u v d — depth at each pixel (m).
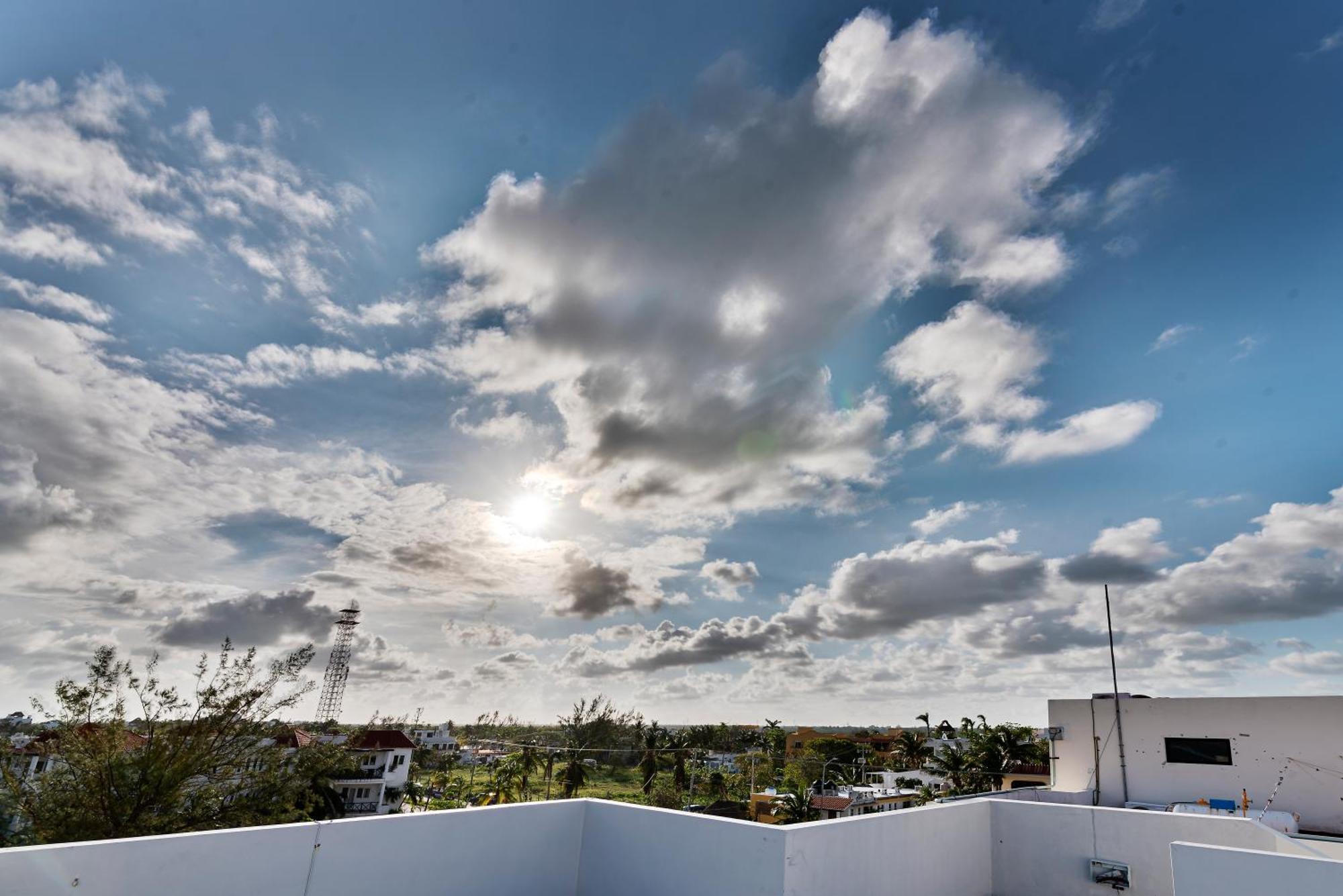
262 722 14.77
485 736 78.50
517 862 5.09
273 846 3.85
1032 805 7.08
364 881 4.19
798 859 4.59
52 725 13.02
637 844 5.28
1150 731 12.04
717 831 4.87
